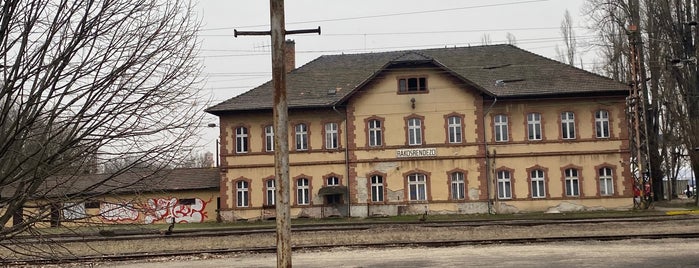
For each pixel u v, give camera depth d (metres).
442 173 41.31
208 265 19.89
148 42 7.99
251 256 21.86
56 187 7.83
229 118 43.31
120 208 8.35
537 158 41.06
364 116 42.16
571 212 39.84
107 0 7.77
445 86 41.81
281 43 9.60
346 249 22.81
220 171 43.00
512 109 41.50
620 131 40.88
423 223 27.78
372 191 41.69
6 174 7.49
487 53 47.38
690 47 42.44
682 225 24.08
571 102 41.31
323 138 42.50
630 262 17.33
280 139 9.52
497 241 23.06
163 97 8.18
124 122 7.95
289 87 45.16
